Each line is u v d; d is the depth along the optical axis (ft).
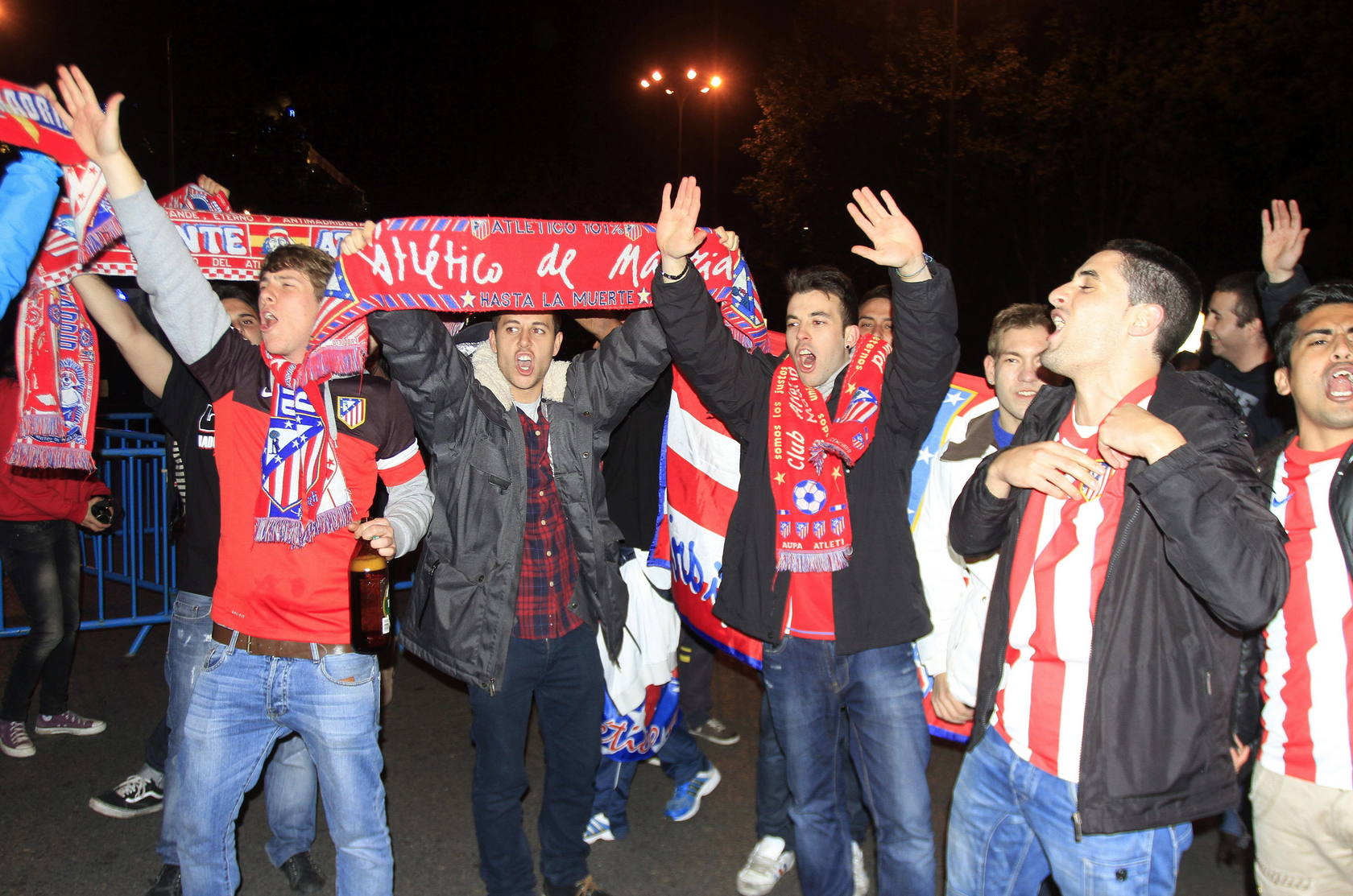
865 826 12.89
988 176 79.41
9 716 15.30
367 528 9.09
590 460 11.25
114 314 10.10
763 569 10.43
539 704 11.33
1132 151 69.56
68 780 14.60
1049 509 8.03
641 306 10.94
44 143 8.82
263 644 9.19
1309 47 59.67
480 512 10.54
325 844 13.10
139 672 19.10
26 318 9.84
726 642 12.46
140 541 20.93
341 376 9.65
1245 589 6.73
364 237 9.40
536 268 10.04
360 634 9.21
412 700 18.24
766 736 12.37
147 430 28.68
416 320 9.86
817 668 10.37
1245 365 14.44
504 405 10.85
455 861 12.82
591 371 11.35
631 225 10.50
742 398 10.78
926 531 11.52
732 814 14.25
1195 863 12.98
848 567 10.18
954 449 11.37
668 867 12.84
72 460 10.14
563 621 10.98
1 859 12.49
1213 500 6.68
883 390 10.39
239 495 9.25
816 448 10.21
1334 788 8.23
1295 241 11.94
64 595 15.46
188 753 9.20
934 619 11.36
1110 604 7.39
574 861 11.46
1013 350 10.61
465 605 10.52
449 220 9.59
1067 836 7.70
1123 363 7.72
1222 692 7.45
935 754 16.06
